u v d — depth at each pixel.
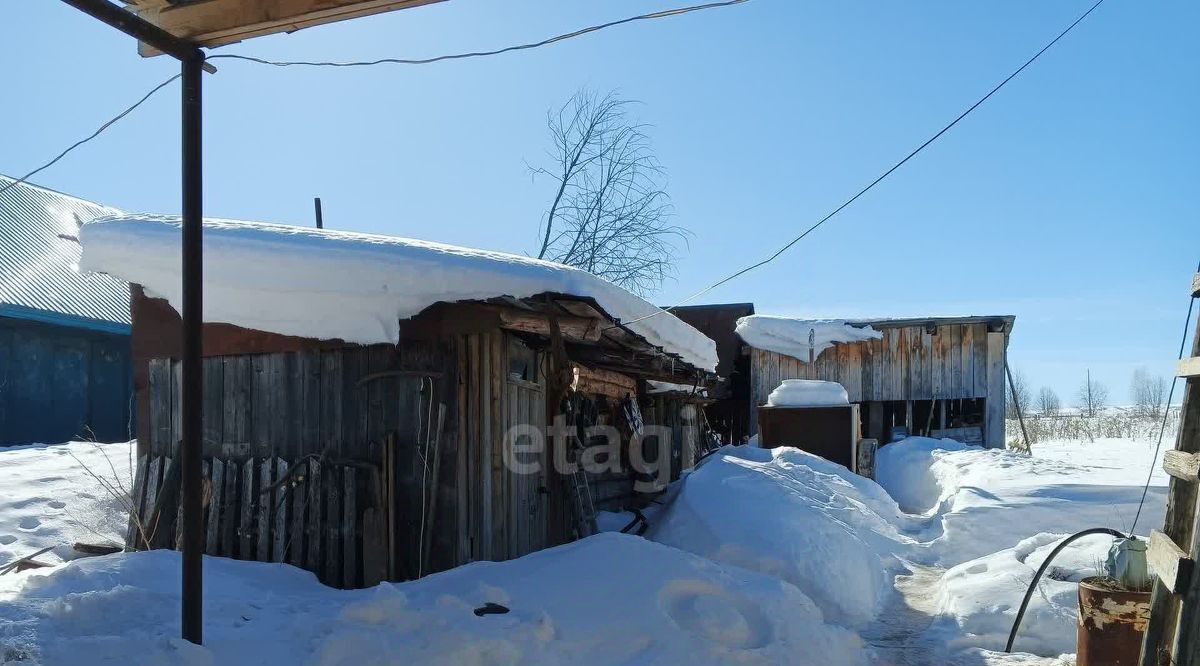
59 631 4.29
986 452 16.41
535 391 8.36
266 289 7.02
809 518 8.51
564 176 21.80
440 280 6.66
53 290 16.91
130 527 7.77
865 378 20.84
